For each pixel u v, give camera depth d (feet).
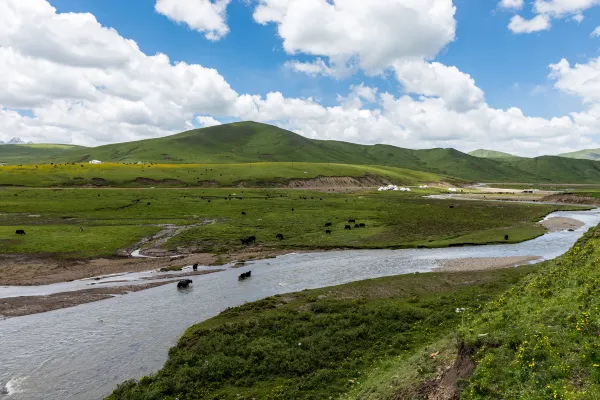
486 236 223.92
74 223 267.80
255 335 86.12
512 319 56.65
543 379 41.65
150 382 68.33
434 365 56.80
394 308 98.02
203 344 81.20
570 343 45.52
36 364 78.89
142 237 233.55
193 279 147.02
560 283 66.33
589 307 51.57
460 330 59.21
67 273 158.61
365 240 221.87
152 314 107.65
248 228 259.60
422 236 229.86
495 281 125.49
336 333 84.33
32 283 144.56
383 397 54.54
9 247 193.16
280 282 140.87
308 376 68.18
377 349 77.25
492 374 45.62
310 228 259.39
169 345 86.69
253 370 70.74
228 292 128.57
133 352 83.61
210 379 69.00
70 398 66.44
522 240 212.02
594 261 70.28
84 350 85.05
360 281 132.77
